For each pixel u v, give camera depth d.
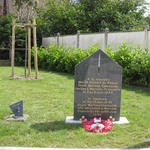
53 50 14.98
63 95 7.37
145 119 5.06
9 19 19.69
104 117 4.84
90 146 3.67
